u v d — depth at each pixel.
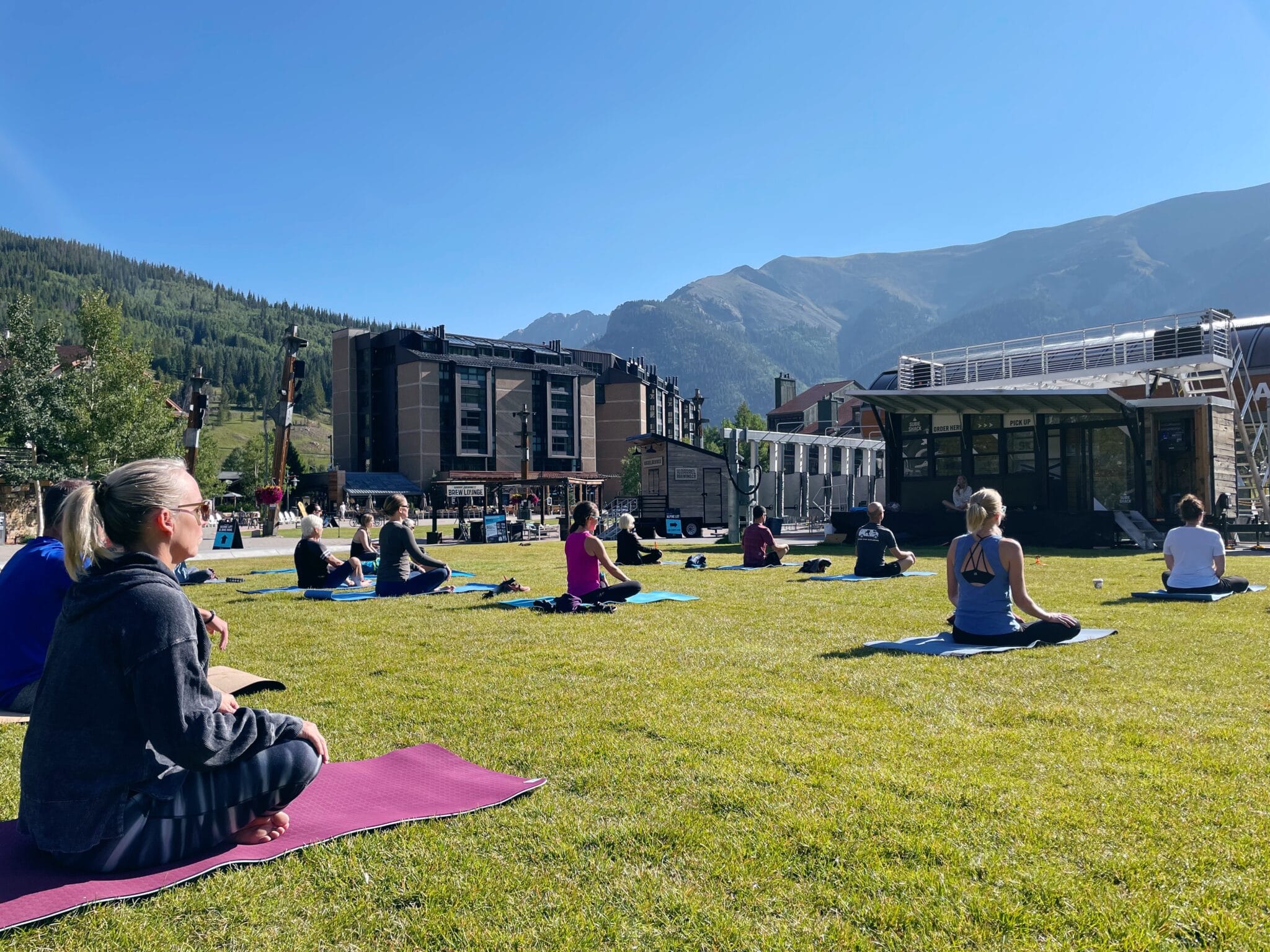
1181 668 6.29
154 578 2.80
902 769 4.08
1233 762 4.11
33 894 2.77
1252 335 35.28
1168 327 27.25
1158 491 24.09
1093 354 29.75
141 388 44.00
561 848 3.22
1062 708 5.14
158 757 2.97
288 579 16.06
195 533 3.08
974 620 7.31
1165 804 3.57
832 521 27.77
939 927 2.62
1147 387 28.81
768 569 16.64
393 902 2.83
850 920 2.68
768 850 3.19
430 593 12.40
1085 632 7.87
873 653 7.09
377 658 7.19
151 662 2.71
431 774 4.09
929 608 10.20
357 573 13.70
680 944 2.55
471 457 108.06
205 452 77.50
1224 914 2.66
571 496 60.81
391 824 3.45
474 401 109.00
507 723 5.03
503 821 3.51
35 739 2.81
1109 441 24.44
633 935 2.60
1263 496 25.23
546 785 3.96
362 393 110.25
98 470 39.44
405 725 5.04
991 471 26.20
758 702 5.43
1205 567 10.62
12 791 3.95
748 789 3.82
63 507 2.85
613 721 5.02
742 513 29.59
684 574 15.56
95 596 2.76
